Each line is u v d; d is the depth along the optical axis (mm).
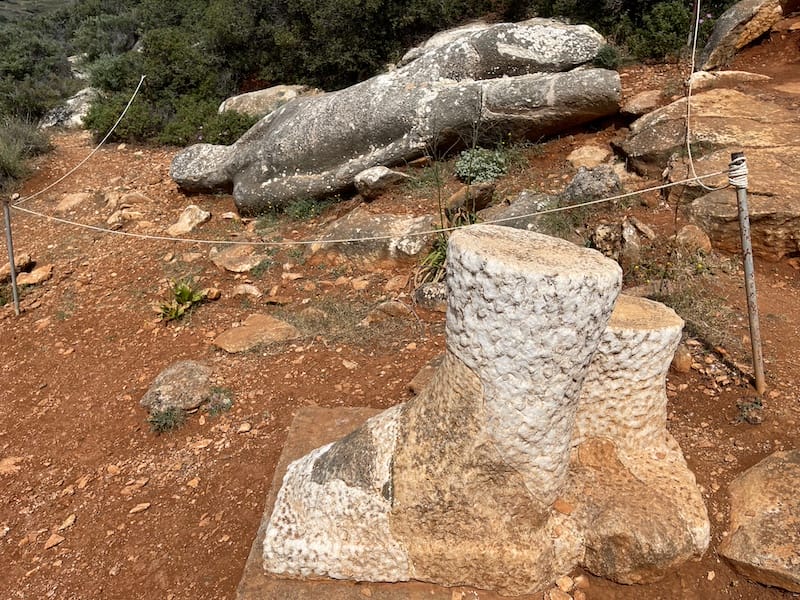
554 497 2268
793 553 2260
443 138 6008
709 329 3479
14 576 2869
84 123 9352
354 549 2295
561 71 6207
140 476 3326
